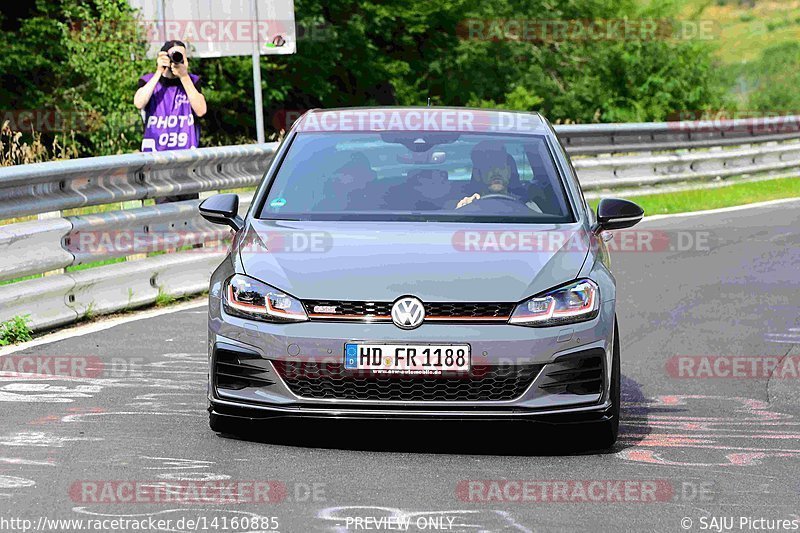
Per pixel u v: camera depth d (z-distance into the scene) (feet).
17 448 70.08
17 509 58.70
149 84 139.85
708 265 158.81
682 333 113.70
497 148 83.82
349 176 81.51
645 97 513.04
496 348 68.85
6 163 183.21
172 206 127.24
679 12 527.40
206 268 131.13
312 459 69.05
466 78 476.95
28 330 103.55
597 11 515.50
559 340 69.67
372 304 69.31
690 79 517.96
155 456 68.95
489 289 69.82
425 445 72.95
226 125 383.24
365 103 431.84
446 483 64.80
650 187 254.88
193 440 72.69
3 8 353.10
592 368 70.59
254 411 70.74
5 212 102.06
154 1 253.65
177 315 117.19
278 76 387.14
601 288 72.43
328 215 78.38
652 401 87.35
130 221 119.34
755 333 113.80
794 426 80.18
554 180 81.82
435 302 69.15
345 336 68.95
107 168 116.26
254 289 71.00
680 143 268.21
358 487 63.57
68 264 109.81
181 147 140.77
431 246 73.26
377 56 429.79
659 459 71.20
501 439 74.95
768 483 66.28
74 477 64.39
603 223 80.28
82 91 328.08
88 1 270.05
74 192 112.27
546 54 505.66
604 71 513.86
